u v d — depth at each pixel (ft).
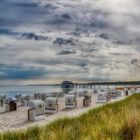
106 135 21.02
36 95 102.27
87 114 38.99
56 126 28.76
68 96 73.67
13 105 69.56
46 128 27.71
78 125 26.27
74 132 22.49
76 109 68.85
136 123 22.89
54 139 21.31
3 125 44.88
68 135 21.93
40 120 49.75
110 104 56.80
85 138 20.53
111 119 27.20
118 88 188.55
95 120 30.86
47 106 62.34
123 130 22.18
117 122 25.61
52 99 62.28
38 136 23.65
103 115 32.83
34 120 49.32
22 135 24.95
